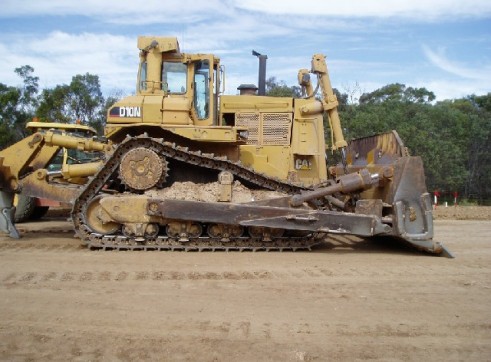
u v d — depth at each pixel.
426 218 8.06
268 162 9.96
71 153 13.67
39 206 12.85
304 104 10.16
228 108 10.05
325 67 10.20
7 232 9.12
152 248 8.11
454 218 15.80
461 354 4.26
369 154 9.48
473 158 28.92
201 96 9.65
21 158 9.02
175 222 8.09
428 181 25.80
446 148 25.22
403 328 4.79
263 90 11.30
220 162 8.41
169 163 8.76
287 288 6.03
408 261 7.80
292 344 4.36
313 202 8.46
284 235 8.48
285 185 8.52
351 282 6.39
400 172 8.02
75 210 8.13
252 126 10.08
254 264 7.27
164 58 9.46
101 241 8.12
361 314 5.16
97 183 8.22
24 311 5.07
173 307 5.24
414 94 41.38
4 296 5.54
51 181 9.35
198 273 6.64
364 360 4.10
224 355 4.12
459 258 8.16
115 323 4.77
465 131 29.09
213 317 4.96
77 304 5.30
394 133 8.53
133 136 8.71
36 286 5.94
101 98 32.47
